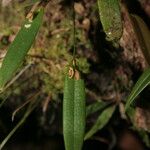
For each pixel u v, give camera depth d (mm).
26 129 661
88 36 490
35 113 627
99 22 482
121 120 621
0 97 518
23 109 602
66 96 358
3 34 499
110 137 666
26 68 487
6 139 463
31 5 423
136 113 503
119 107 534
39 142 690
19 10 477
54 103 540
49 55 490
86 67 481
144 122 506
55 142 701
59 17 491
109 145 665
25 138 679
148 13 473
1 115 601
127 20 447
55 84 499
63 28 490
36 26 354
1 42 496
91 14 484
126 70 497
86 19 487
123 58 489
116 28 352
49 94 511
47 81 502
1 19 508
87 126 587
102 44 492
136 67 484
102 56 501
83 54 497
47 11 491
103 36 486
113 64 504
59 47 488
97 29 486
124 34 455
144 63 469
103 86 522
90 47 494
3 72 342
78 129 352
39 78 523
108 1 354
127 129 654
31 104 525
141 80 358
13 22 504
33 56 486
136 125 521
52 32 492
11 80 501
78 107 356
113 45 476
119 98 514
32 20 355
